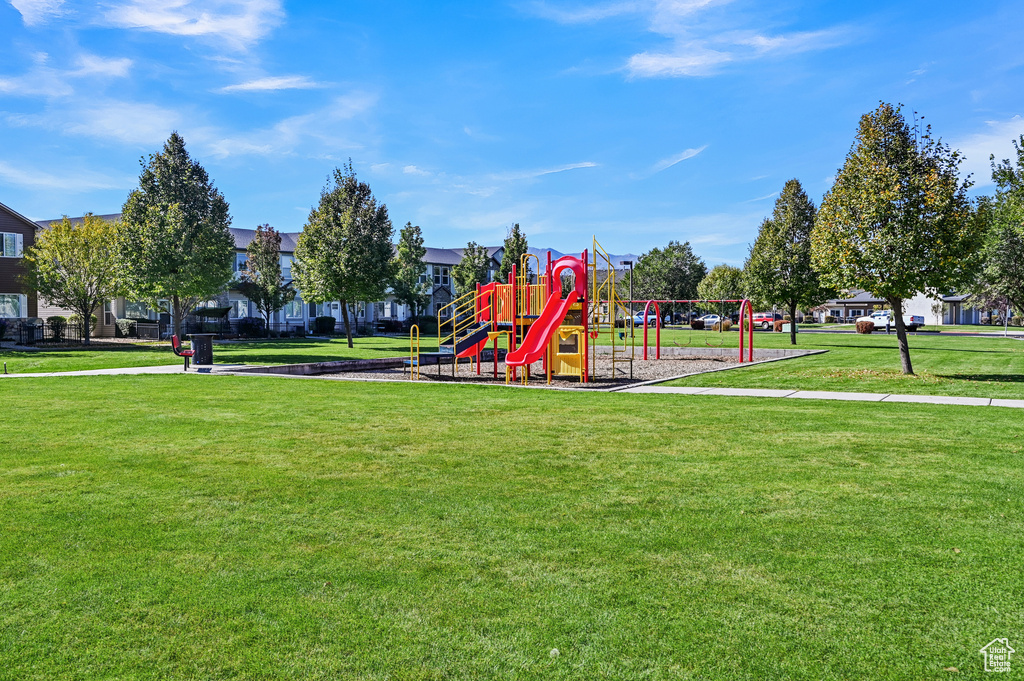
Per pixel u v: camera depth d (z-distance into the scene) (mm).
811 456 7500
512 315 18766
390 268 33344
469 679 3076
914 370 19031
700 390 14422
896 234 16438
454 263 69562
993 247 24859
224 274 33406
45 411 10984
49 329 35844
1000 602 3793
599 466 7047
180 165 31516
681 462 7223
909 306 76125
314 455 7594
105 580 4133
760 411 11078
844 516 5301
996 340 37938
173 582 4105
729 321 54031
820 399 12727
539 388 14961
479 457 7496
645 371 20719
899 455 7535
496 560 4449
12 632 3506
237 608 3766
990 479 6422
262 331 44688
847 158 17656
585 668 3160
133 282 29609
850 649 3307
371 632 3498
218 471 6840
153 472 6793
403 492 6055
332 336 47531
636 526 5109
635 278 78875
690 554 4535
